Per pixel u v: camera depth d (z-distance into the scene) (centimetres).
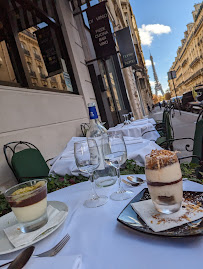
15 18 337
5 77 298
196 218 60
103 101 605
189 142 541
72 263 49
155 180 65
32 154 255
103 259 54
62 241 63
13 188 77
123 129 389
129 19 2034
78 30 578
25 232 70
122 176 120
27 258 52
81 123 474
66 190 115
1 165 246
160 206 66
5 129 261
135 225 63
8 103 273
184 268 46
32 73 371
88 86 560
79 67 509
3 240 70
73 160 181
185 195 77
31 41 401
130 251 55
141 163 170
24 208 69
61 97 409
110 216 75
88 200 93
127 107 1043
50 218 76
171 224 59
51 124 358
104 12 532
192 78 5919
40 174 250
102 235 64
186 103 1573
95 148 99
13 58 321
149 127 390
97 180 119
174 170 65
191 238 56
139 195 83
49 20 432
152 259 51
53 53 450
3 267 54
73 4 548
